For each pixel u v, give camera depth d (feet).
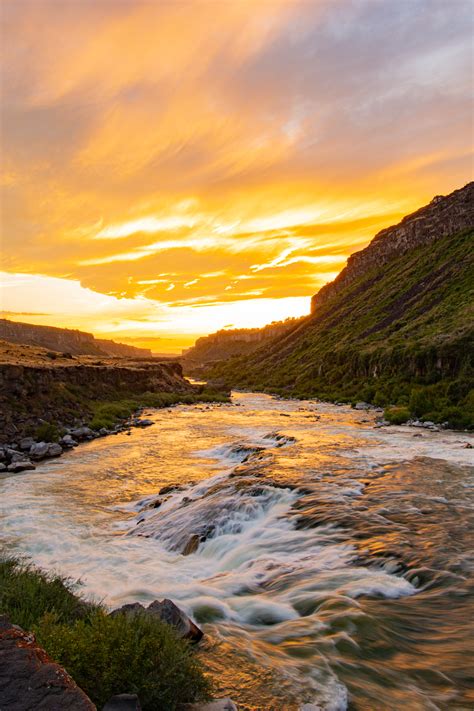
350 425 121.60
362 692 17.61
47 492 58.29
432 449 77.46
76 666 14.20
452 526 38.42
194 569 33.83
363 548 34.01
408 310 328.49
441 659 20.21
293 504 45.32
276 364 440.45
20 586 22.48
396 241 538.88
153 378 232.73
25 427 92.89
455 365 164.76
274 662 19.53
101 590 29.68
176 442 96.78
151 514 48.65
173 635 17.15
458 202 462.19
